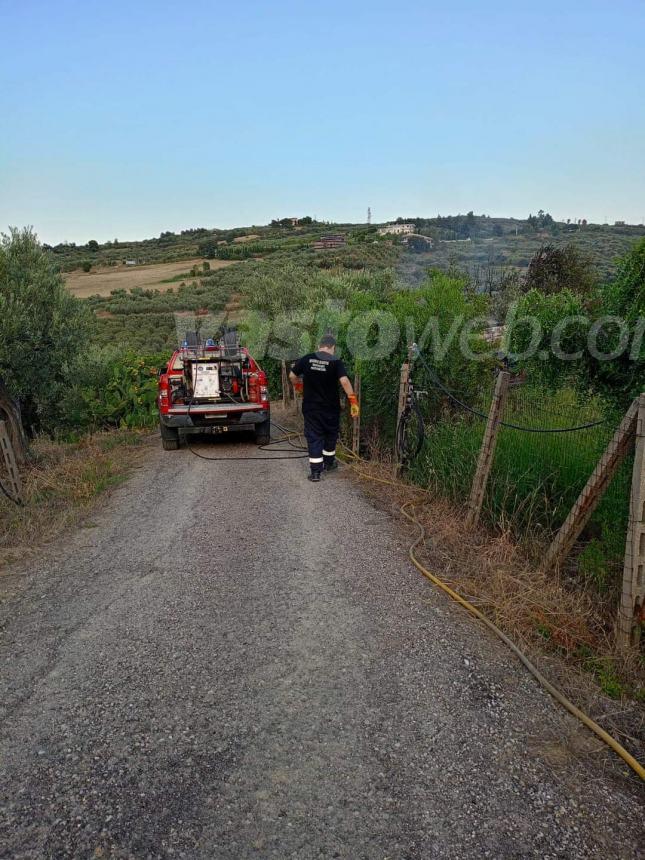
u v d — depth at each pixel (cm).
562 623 376
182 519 617
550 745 280
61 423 1262
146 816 238
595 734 289
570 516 423
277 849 223
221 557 505
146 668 342
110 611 415
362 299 1033
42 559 522
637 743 286
